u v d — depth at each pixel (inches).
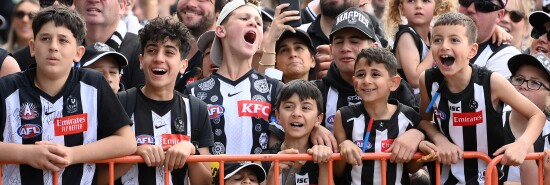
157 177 266.2
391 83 281.1
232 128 292.4
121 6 348.2
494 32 342.3
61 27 252.5
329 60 331.0
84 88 257.8
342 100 299.9
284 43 326.6
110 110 259.1
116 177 263.1
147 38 273.7
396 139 275.1
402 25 337.7
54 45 250.4
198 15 358.3
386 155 272.4
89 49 301.3
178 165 261.0
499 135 275.3
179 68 275.6
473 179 276.2
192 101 276.8
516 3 375.9
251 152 291.3
